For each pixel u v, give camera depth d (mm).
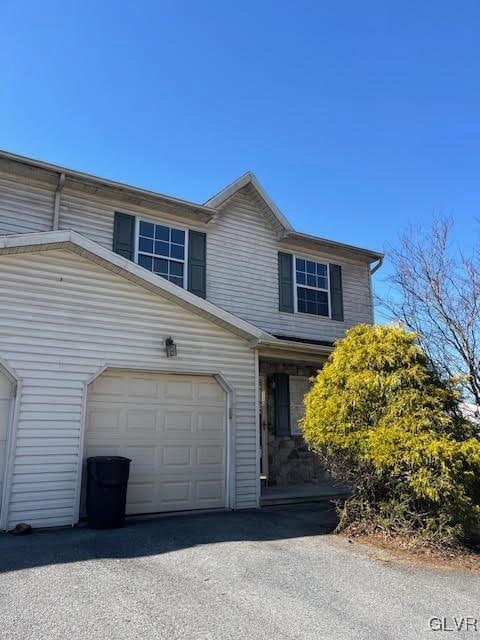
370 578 5148
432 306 12562
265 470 11422
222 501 8859
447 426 6652
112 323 7996
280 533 7027
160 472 8305
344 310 14031
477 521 6410
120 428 8023
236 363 9367
